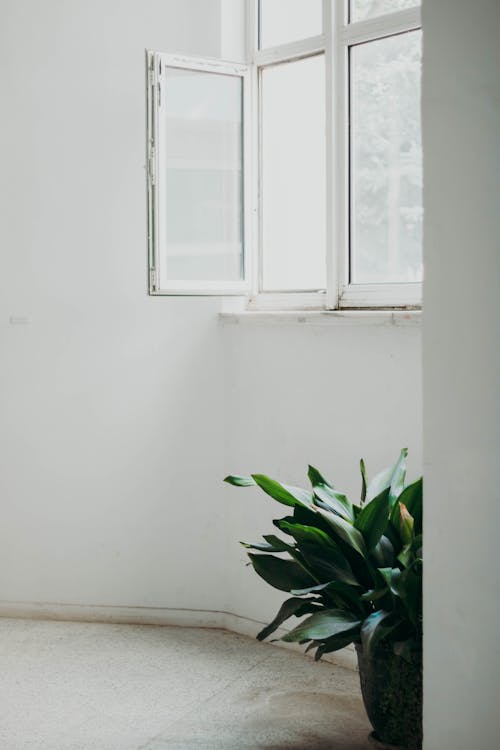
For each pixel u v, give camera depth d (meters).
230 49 3.37
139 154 3.39
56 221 3.43
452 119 1.79
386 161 3.03
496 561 1.76
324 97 3.19
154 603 3.49
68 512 3.51
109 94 3.38
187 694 2.77
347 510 2.43
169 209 3.26
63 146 3.40
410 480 2.81
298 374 3.14
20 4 3.39
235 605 3.40
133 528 3.48
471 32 1.75
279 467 3.23
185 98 3.27
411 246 2.97
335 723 2.54
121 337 3.44
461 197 1.78
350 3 3.11
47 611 3.54
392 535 2.38
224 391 3.40
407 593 2.18
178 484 3.45
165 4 3.35
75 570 3.52
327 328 3.03
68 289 3.45
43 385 3.49
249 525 3.33
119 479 3.48
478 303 1.77
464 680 1.81
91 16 3.37
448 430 1.82
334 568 2.34
